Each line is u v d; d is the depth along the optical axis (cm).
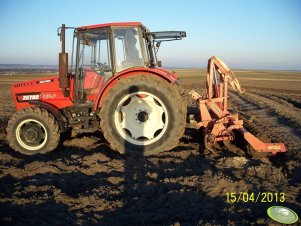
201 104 638
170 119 598
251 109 1323
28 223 351
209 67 649
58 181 474
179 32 704
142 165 550
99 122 648
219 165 548
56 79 683
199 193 429
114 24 621
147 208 393
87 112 658
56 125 638
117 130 608
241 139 686
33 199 409
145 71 612
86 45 637
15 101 698
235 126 607
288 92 2423
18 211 377
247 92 2236
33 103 650
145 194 433
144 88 593
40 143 648
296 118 1021
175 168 533
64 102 668
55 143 637
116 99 600
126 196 428
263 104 1440
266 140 749
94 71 642
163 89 590
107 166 545
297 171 521
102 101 620
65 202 404
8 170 523
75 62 644
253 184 462
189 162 571
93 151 656
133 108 618
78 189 455
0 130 876
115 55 629
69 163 565
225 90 633
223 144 696
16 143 645
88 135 789
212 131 615
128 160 579
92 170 525
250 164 550
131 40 629
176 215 374
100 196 423
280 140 741
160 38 711
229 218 365
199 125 638
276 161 590
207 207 392
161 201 409
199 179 474
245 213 376
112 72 632
